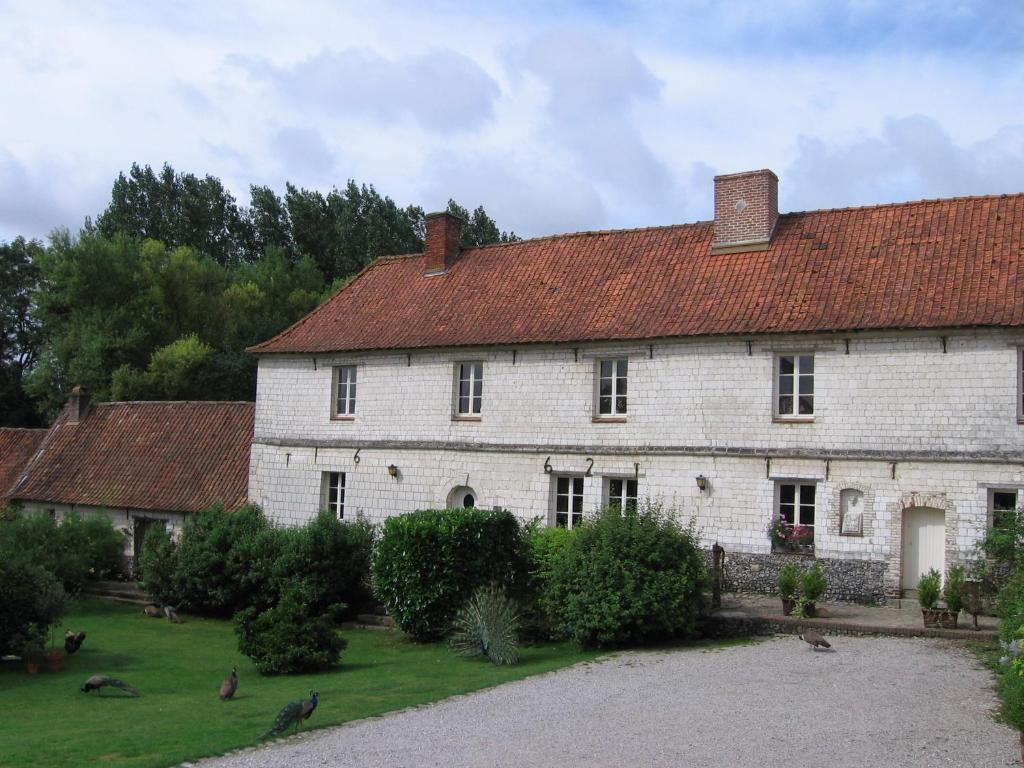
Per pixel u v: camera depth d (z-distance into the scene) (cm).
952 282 1948
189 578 2420
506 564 2014
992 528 1806
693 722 1153
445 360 2459
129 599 2703
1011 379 1834
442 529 1983
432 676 1595
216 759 1059
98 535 2773
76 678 1741
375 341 2552
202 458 3023
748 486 2061
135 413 3347
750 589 2038
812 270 2138
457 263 2753
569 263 2541
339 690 1489
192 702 1468
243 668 1808
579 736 1105
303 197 5834
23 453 3503
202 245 5775
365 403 2578
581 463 2252
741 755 1016
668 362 2169
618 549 1770
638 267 2406
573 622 1748
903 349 1931
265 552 2358
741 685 1350
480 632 1761
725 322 2091
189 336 4569
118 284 4625
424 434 2475
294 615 1795
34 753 1119
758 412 2062
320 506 2628
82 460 3253
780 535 2016
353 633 2156
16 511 2862
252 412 3106
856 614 1812
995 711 1175
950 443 1877
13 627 1777
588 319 2292
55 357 4616
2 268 5350
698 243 2397
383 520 2509
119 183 5684
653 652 1667
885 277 2034
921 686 1309
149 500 2939
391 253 5722
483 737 1114
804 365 2047
